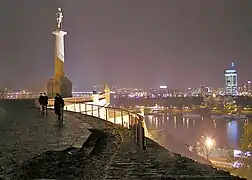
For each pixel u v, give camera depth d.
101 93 55.47
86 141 15.24
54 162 11.00
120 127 20.81
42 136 16.72
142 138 13.22
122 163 10.71
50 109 35.81
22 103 43.53
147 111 155.62
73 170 10.04
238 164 56.28
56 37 45.72
